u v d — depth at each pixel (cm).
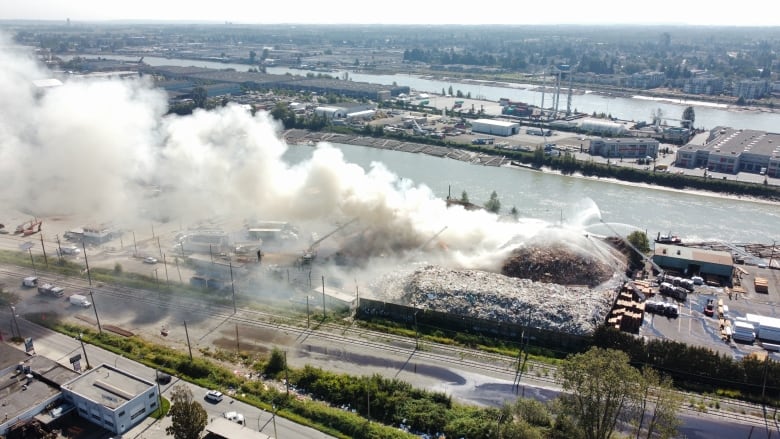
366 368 6981
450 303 8131
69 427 5966
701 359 6794
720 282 9388
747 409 6347
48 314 8269
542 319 7694
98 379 6325
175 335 7725
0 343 7088
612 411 5228
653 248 11012
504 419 5791
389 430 5819
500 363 7094
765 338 7656
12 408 5956
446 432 5812
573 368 5306
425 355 7262
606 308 8081
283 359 6894
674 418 5297
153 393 6178
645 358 6981
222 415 6059
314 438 5759
